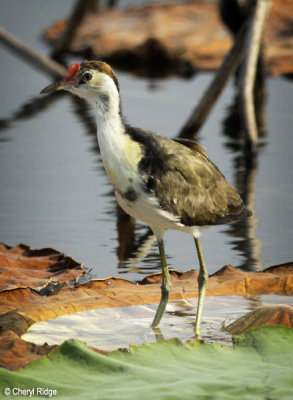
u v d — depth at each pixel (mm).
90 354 7070
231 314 9211
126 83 22750
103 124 8672
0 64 24922
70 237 12094
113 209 13445
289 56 23906
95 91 8688
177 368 6910
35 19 29891
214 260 11172
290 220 12711
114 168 8594
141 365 6977
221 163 15695
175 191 8688
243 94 16547
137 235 12273
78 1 23812
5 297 9430
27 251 11156
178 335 8594
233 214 9461
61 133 18016
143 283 10219
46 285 10016
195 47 25438
